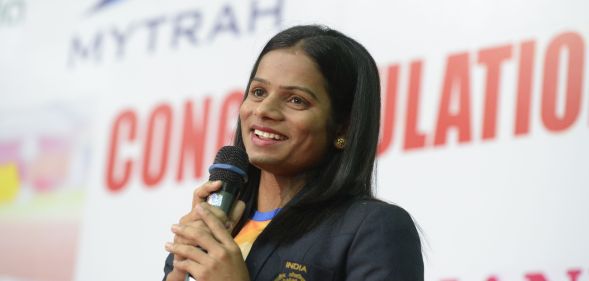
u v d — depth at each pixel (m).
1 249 7.50
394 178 5.62
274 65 3.32
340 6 6.14
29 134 7.59
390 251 3.02
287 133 3.26
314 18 6.25
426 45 5.69
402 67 5.76
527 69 5.29
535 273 5.04
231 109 6.51
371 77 3.40
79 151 7.23
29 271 7.30
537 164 5.14
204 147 6.57
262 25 6.49
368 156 3.33
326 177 3.30
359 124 3.32
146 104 6.96
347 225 3.12
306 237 3.15
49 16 7.73
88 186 7.11
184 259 3.04
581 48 5.16
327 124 3.32
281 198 3.39
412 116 5.64
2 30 7.98
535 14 5.34
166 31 7.00
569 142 5.07
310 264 3.07
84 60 7.41
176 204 6.60
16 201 7.53
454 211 5.36
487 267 5.19
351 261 3.04
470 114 5.43
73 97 7.39
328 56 3.32
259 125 3.27
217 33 6.71
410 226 3.13
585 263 4.92
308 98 3.28
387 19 5.90
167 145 6.77
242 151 3.31
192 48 6.82
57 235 7.19
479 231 5.26
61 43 7.60
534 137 5.18
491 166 5.29
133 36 7.18
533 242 5.07
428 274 5.38
